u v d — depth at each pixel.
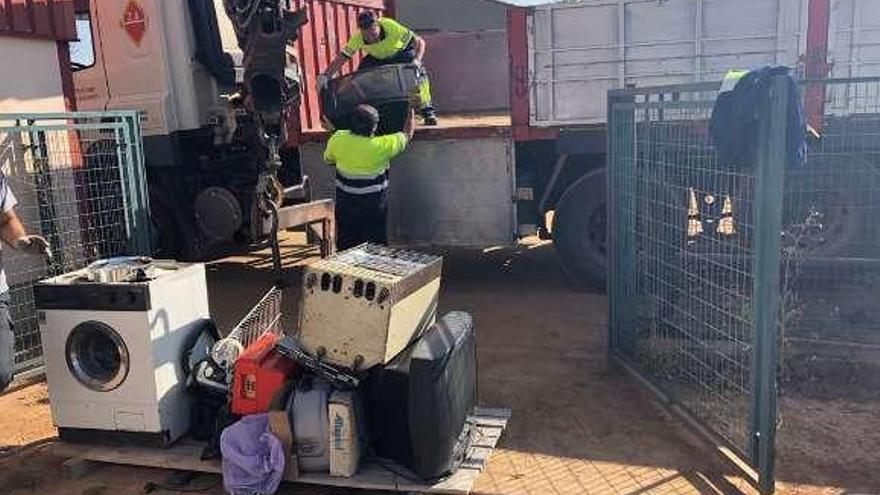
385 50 7.60
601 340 6.10
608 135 5.31
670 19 6.62
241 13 6.73
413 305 4.12
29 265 6.31
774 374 3.63
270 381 3.97
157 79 7.88
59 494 4.09
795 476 3.89
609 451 4.28
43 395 5.51
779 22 6.40
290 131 7.96
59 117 5.76
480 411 4.64
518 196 7.47
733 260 4.14
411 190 7.58
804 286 6.53
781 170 3.49
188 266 4.57
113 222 6.46
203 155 8.04
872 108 6.30
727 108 3.67
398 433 3.96
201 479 4.17
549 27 6.92
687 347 4.81
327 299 3.92
